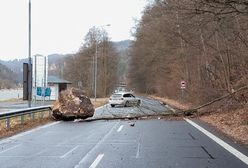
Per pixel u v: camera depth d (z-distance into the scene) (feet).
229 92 86.69
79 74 317.42
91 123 75.77
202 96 105.19
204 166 32.01
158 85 274.36
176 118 83.20
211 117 80.79
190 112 86.94
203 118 82.02
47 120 82.48
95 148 42.47
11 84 453.58
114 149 41.63
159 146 43.68
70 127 67.36
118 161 34.42
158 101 196.44
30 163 33.81
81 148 42.57
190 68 164.86
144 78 365.20
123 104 149.59
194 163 33.32
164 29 132.87
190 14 51.55
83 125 71.20
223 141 47.01
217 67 107.65
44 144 46.09
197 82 135.95
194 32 73.82
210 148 41.73
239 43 85.51
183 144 45.06
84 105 83.51
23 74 85.46
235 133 54.54
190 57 151.12
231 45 91.50
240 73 96.07
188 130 60.18
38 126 69.62
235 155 37.14
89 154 38.40
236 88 91.86
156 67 241.35
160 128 63.98
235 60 95.96
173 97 206.80
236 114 73.61
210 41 104.22
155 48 201.16
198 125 67.82
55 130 62.34
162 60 211.00
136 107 138.10
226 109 84.17
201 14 51.31
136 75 377.09
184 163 33.35
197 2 48.08
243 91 83.82
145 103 170.81
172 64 197.67
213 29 72.95
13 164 33.40
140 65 328.08
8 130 61.26
